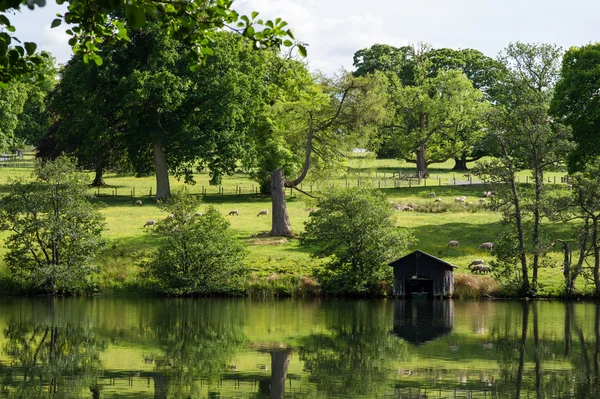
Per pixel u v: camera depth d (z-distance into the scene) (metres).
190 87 77.38
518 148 56.31
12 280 54.72
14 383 27.91
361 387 27.69
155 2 11.47
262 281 55.81
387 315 46.66
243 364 31.80
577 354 34.47
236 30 11.91
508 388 27.67
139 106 76.81
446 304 52.06
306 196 76.44
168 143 78.12
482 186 95.12
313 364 31.94
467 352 34.91
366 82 65.88
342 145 68.06
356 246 55.47
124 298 53.78
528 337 38.91
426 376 29.67
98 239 54.94
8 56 11.99
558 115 68.06
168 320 43.81
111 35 12.70
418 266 54.75
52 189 53.94
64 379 28.64
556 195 56.41
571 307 50.69
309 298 54.84
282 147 72.06
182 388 27.25
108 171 101.94
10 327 40.72
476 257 62.19
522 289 54.94
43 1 8.53
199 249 54.69
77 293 55.12
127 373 29.80
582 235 54.03
